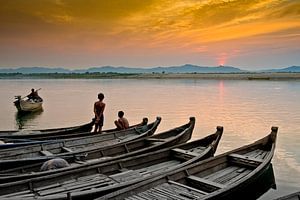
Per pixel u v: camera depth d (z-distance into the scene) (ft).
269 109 99.60
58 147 38.93
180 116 86.69
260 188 30.53
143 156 32.71
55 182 26.50
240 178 28.94
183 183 27.53
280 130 64.69
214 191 24.09
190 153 34.14
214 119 80.59
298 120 77.20
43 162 31.65
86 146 40.86
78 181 27.04
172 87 258.78
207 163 30.53
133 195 23.75
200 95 162.81
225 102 123.75
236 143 54.49
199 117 84.33
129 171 29.66
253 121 76.69
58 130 52.16
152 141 40.78
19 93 188.65
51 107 113.19
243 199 27.37
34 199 21.50
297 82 344.90
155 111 97.35
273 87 238.07
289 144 53.11
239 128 67.62
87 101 135.85
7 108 112.27
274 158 45.09
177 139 41.63
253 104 114.93
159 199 23.18
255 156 34.27
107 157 34.32
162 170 31.30
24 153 35.96
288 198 20.84
